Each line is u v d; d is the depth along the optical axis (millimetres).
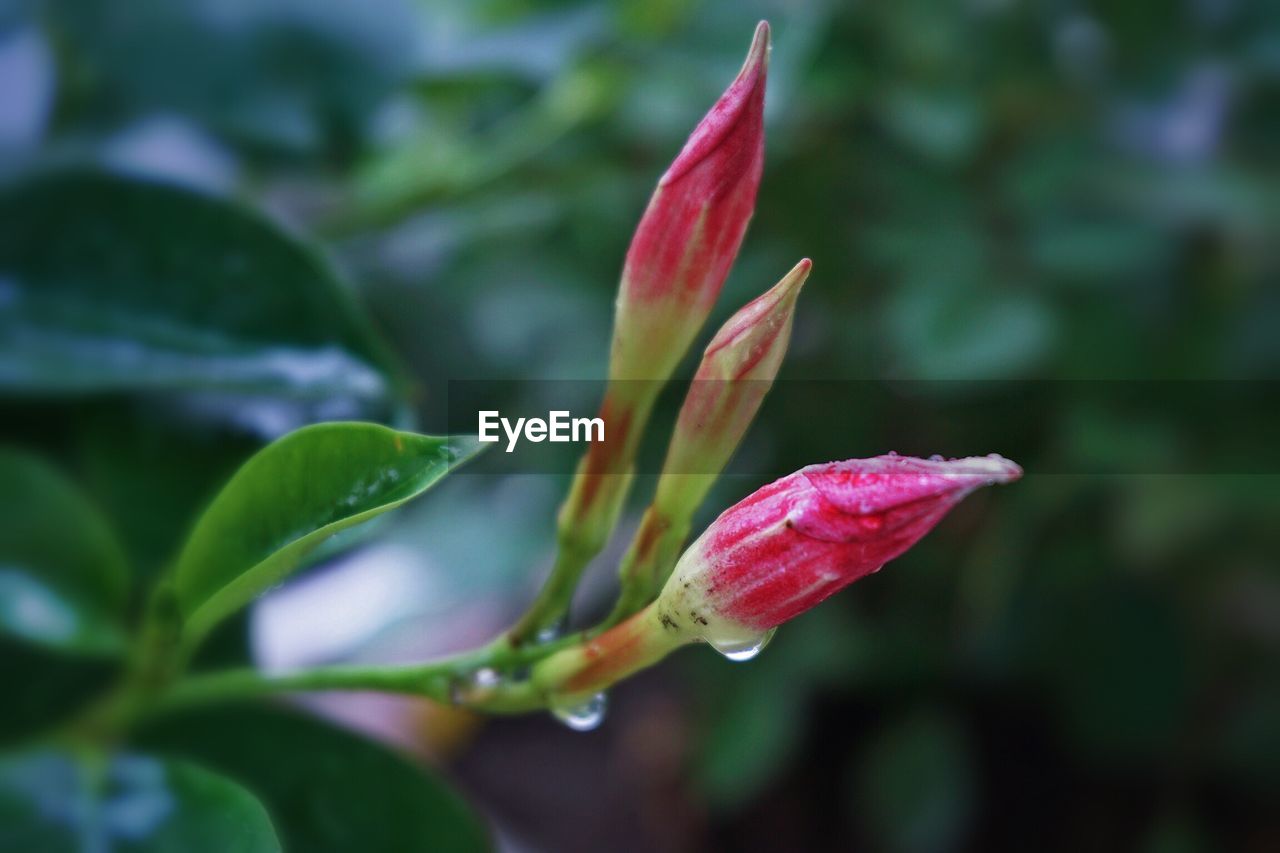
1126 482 509
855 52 476
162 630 344
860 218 519
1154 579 562
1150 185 477
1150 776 621
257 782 366
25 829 339
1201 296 507
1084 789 628
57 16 383
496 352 540
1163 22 480
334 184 428
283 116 393
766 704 555
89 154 375
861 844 623
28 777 344
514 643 326
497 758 710
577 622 585
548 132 481
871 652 591
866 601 608
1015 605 575
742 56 458
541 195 500
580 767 706
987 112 488
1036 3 478
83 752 349
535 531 515
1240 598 544
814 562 296
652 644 314
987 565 548
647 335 320
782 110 417
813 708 643
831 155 507
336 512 316
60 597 359
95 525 363
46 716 378
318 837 364
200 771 345
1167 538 492
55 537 361
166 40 388
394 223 469
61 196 365
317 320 365
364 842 364
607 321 542
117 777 346
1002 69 484
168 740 367
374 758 368
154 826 340
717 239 316
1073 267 476
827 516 293
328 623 493
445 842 366
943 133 459
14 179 365
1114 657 581
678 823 644
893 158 497
